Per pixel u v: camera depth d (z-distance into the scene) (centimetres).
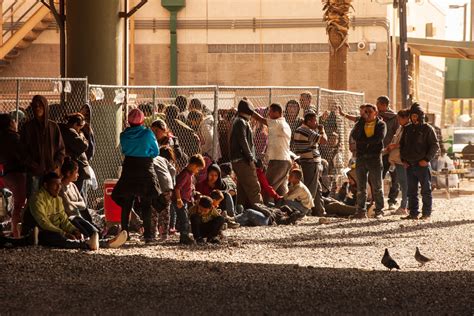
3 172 1920
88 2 2605
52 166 1878
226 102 4284
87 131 2084
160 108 2552
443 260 1755
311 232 2170
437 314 1213
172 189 1944
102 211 2245
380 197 2545
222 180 2286
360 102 3369
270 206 2389
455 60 6341
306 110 2684
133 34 4253
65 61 2684
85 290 1341
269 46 4284
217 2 4272
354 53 4203
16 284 1388
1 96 3778
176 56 4266
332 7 3428
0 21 4094
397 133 2662
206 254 1775
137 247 1855
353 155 2852
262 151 2605
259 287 1377
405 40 3947
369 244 1983
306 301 1276
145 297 1290
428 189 2539
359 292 1350
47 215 1808
